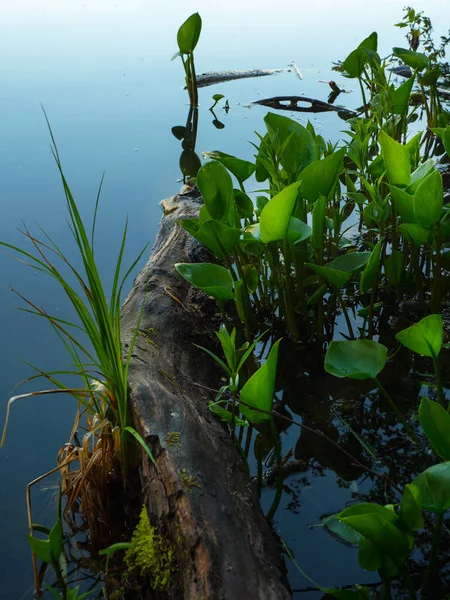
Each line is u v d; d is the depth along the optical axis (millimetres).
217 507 1419
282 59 5441
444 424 1288
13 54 5652
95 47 5852
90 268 1537
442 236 2330
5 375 2105
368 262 1965
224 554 1318
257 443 1863
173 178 3477
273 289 2426
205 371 2021
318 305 2213
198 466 1507
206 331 2207
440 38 5336
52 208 3150
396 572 1268
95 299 1557
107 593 1449
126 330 2012
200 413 1745
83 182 3428
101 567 1522
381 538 1189
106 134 4051
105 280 2611
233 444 1687
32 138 3953
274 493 1687
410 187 2111
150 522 1480
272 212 1937
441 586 1394
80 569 1519
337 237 2477
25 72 5164
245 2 7746
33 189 3338
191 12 7211
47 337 2281
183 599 1312
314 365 2180
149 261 2484
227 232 1956
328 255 2471
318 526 1585
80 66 5301
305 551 1521
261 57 5488
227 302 2469
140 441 1525
